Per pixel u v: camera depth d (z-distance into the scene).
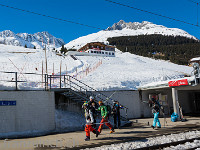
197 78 12.73
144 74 38.00
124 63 57.16
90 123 7.96
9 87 11.16
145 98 20.11
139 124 13.37
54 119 11.98
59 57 55.81
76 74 34.19
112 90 19.39
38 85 20.02
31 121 11.12
